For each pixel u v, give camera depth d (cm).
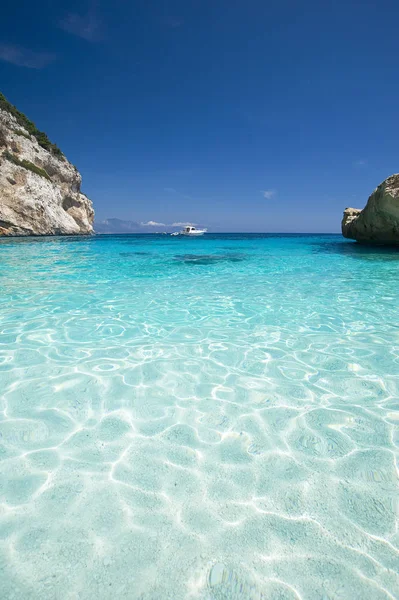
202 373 338
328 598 131
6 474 197
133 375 333
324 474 198
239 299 664
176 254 1645
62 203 3566
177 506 175
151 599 130
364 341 427
